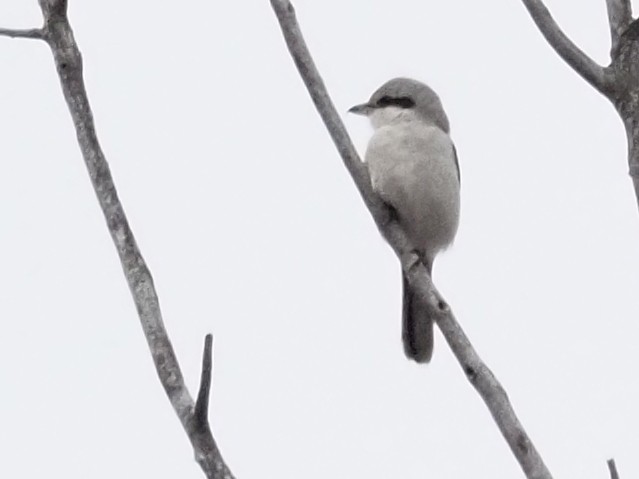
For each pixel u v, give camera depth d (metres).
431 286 9.09
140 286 7.57
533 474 7.06
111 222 7.86
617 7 8.76
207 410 6.83
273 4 8.83
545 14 8.73
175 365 7.25
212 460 6.80
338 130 9.20
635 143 8.44
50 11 8.52
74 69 8.39
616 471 6.52
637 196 8.38
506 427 7.29
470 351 7.82
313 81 8.85
